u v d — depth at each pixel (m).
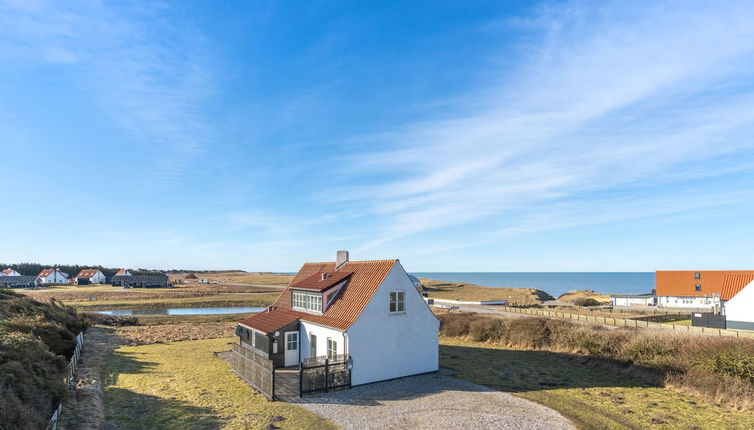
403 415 19.00
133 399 21.05
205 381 24.78
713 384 21.81
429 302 76.25
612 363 28.28
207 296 101.31
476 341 39.78
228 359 31.06
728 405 20.59
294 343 28.83
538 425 17.78
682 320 53.03
